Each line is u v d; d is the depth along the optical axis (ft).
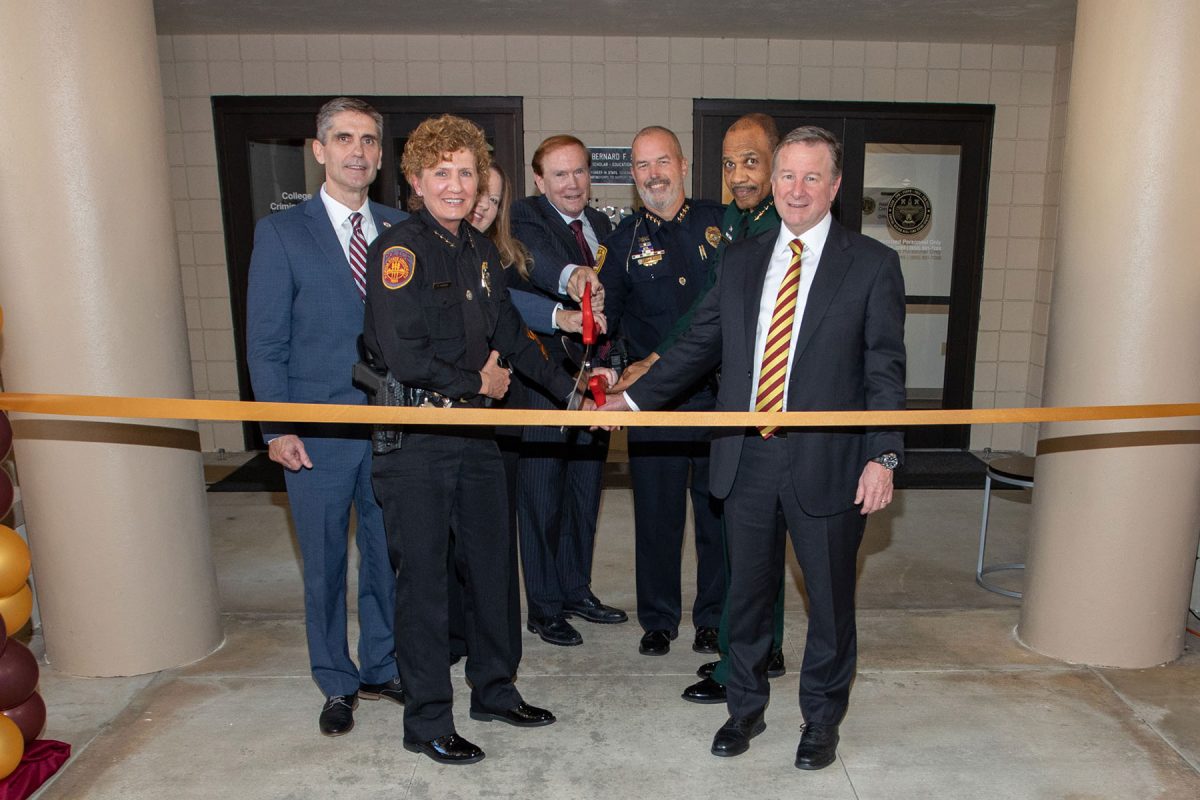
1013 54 18.67
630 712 9.31
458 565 8.88
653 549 10.34
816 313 7.62
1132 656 10.18
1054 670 10.19
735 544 8.18
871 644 10.87
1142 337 9.44
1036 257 19.60
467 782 8.18
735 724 8.62
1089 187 9.55
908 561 13.83
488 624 8.71
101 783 8.23
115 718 9.30
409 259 7.25
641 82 18.28
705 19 16.47
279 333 8.36
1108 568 10.01
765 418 7.39
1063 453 10.10
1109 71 9.26
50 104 9.05
